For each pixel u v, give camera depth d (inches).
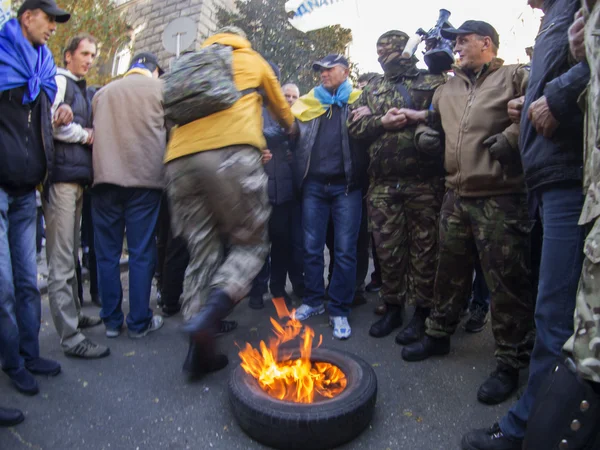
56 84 103.0
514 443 72.7
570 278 66.7
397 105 117.6
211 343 98.0
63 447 78.2
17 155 91.1
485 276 95.7
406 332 120.9
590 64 50.7
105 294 125.3
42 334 126.9
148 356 114.2
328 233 156.5
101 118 118.6
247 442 80.3
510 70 95.4
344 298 128.4
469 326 129.0
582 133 65.3
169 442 80.1
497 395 91.2
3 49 90.0
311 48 364.2
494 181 92.8
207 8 347.3
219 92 85.7
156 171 121.6
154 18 362.3
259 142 90.5
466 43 99.9
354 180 129.3
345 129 129.3
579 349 45.4
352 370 89.3
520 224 92.0
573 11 68.3
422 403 92.4
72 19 266.8
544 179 68.9
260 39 341.1
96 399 93.5
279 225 150.3
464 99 100.7
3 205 90.1
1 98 89.2
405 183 120.1
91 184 121.2
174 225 94.7
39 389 95.9
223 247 94.5
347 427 76.8
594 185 48.3
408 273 125.4
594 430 44.9
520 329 92.7
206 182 87.4
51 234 111.3
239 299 84.9
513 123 90.7
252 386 84.3
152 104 120.5
